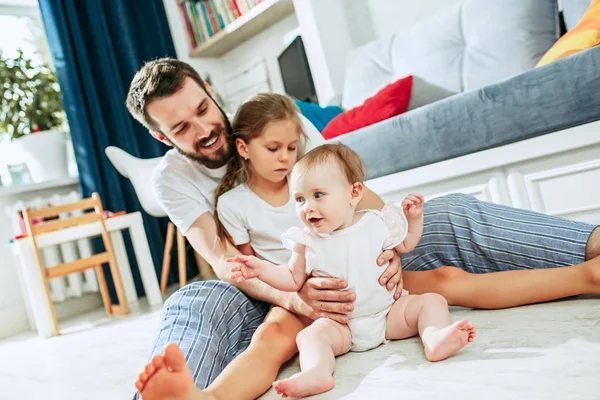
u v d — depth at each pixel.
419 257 1.12
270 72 3.41
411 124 1.69
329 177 0.93
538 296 0.93
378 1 2.87
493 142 1.52
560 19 2.13
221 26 3.30
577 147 1.38
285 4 3.01
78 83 2.99
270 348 0.91
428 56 2.39
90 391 1.25
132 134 3.15
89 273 3.03
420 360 0.83
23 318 2.96
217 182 1.23
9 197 3.01
